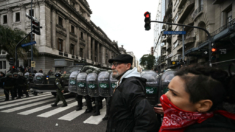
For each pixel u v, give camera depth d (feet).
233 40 28.96
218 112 1.93
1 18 75.15
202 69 2.01
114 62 4.84
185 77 2.03
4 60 75.92
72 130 10.80
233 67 1.90
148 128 2.84
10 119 13.32
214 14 39.65
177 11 74.49
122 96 3.58
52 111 16.19
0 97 27.40
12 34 49.03
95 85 14.33
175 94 2.18
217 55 35.29
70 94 28.25
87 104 15.69
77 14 94.63
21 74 27.22
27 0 68.23
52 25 71.05
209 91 1.77
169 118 2.27
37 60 65.72
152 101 11.76
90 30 120.57
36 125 11.78
